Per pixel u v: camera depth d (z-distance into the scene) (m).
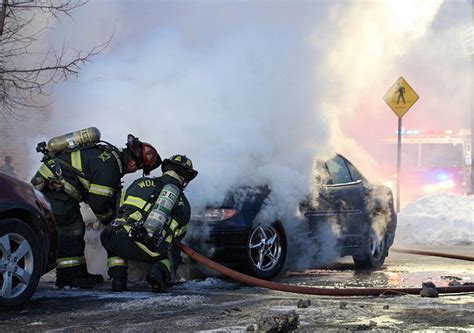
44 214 7.95
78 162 8.94
